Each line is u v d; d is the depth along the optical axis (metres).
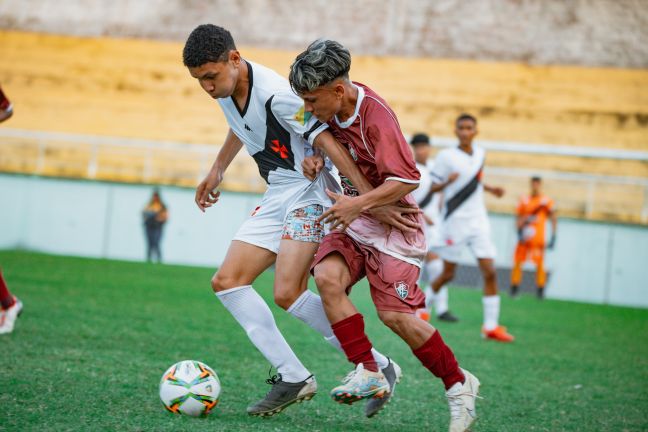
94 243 36.66
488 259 17.94
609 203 45.88
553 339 18.53
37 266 27.72
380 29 58.44
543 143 52.00
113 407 8.66
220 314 18.34
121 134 53.72
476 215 18.53
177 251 35.88
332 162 8.66
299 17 59.28
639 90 54.28
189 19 60.66
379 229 8.59
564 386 12.36
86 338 13.53
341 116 8.34
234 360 12.53
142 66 58.53
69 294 20.02
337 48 8.03
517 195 45.97
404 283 8.41
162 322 16.33
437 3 59.22
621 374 13.88
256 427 8.17
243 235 9.14
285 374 8.85
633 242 33.12
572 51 56.44
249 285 9.04
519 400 11.00
